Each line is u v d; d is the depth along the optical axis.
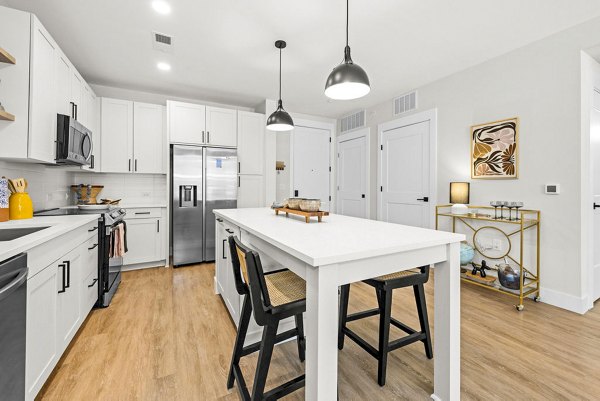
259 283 1.09
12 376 1.09
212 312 2.33
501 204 2.64
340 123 5.27
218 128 4.02
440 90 3.40
